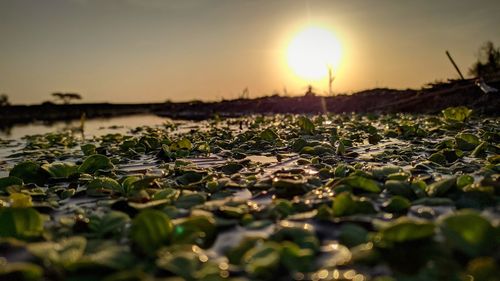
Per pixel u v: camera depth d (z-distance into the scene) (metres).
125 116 5.66
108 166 0.73
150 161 0.87
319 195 0.47
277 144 1.01
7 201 0.48
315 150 0.84
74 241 0.33
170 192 0.49
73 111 7.21
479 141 0.82
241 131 1.61
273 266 0.27
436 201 0.42
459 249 0.29
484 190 0.44
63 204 0.50
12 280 0.26
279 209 0.41
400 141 1.06
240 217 0.40
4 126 3.81
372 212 0.40
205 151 0.97
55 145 1.42
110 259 0.29
